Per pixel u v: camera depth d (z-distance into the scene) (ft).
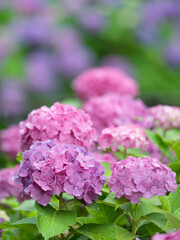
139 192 7.67
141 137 9.90
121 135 9.86
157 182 7.65
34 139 9.33
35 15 28.32
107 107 12.81
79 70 25.09
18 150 16.40
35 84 24.26
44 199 7.71
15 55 25.80
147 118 12.08
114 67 25.68
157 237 6.46
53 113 9.44
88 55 25.61
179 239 6.22
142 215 8.67
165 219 8.21
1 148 17.20
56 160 7.66
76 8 28.43
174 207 8.65
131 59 26.94
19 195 11.10
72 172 7.65
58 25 27.86
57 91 25.03
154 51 27.17
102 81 18.12
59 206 8.25
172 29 28.55
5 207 12.15
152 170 7.80
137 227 8.61
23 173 7.79
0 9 29.12
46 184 7.64
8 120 23.24
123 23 27.61
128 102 13.16
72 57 25.08
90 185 7.81
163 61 26.61
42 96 24.81
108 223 8.04
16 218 10.69
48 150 7.85
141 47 27.27
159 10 28.40
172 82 26.02
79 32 27.53
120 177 7.75
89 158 7.81
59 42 25.96
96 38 27.35
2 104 23.29
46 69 24.61
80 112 9.80
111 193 8.54
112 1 29.48
